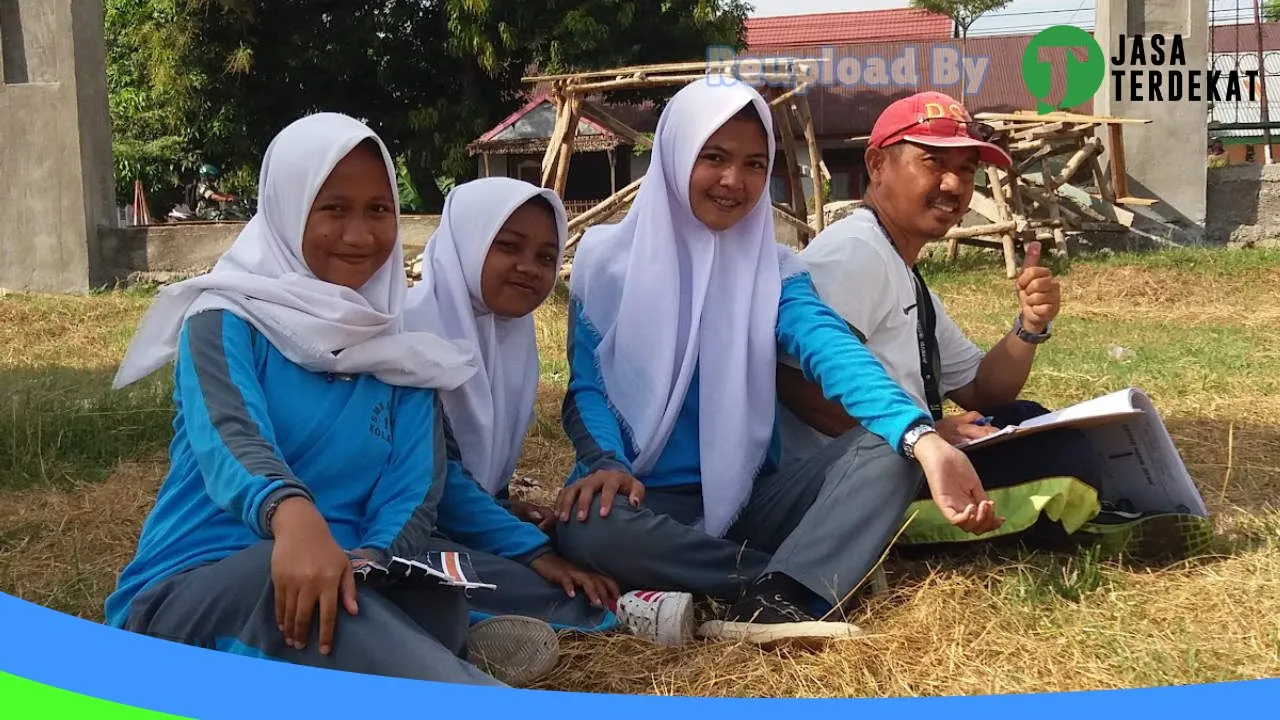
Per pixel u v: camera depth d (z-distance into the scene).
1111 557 2.73
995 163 2.86
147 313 2.33
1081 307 8.64
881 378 2.46
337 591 1.84
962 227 11.40
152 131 21.34
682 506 2.77
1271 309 8.21
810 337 2.63
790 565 2.40
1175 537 2.70
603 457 2.65
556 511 2.57
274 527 1.87
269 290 2.22
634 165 23.02
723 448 2.72
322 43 19.02
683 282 2.82
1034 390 5.08
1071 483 2.62
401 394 2.35
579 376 2.88
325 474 2.21
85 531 3.34
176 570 2.02
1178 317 8.04
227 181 20.09
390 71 19.58
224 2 18.08
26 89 9.73
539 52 18.55
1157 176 10.86
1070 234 10.97
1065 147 10.88
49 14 9.66
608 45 18.20
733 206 2.73
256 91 19.36
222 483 1.96
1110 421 2.71
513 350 3.00
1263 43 28.41
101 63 10.16
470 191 2.87
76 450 4.19
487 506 2.55
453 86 20.39
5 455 4.02
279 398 2.20
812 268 2.87
